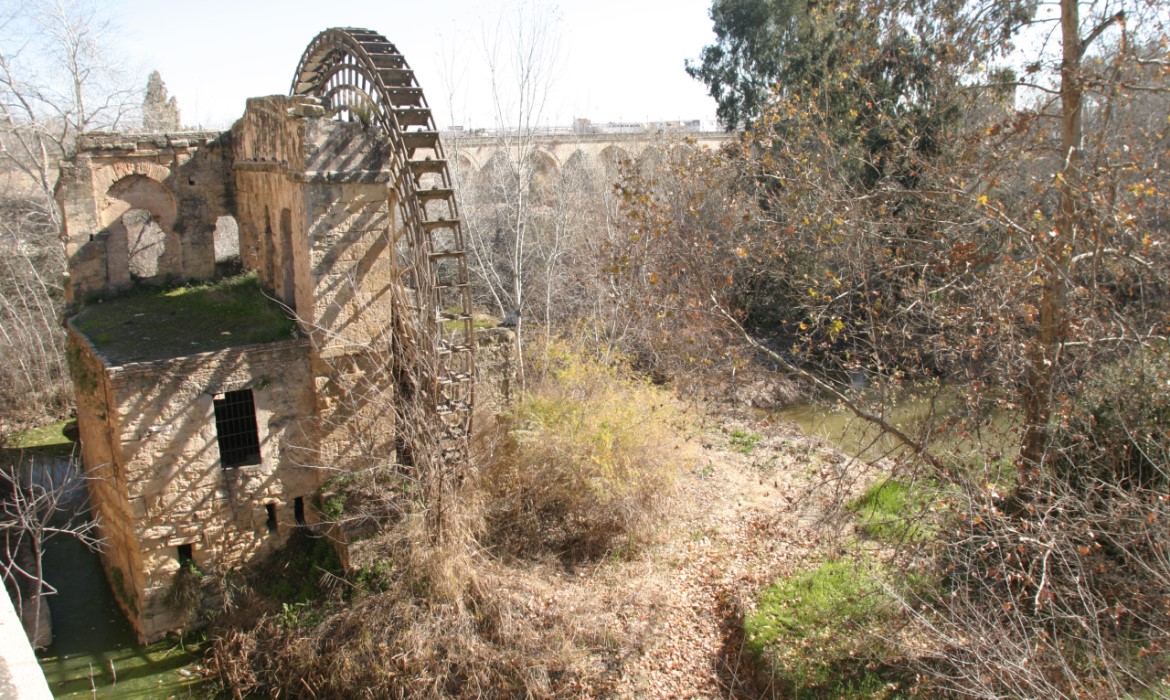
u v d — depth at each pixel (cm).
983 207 1211
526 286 2830
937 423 1653
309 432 1520
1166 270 1222
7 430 2394
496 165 3216
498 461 1638
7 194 3506
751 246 1789
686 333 2170
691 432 2003
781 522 1678
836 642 1245
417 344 1466
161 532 1398
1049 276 1173
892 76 2341
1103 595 1103
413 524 1376
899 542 1289
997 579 1098
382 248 1526
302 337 1519
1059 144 1502
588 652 1295
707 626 1375
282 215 1659
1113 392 1230
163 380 1370
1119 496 1112
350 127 1471
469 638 1282
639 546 1603
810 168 1753
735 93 3344
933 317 1423
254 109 1775
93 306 1859
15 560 1684
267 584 1477
